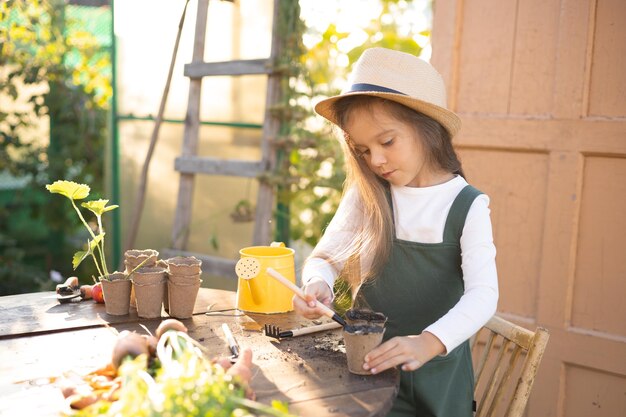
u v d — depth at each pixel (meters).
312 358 1.64
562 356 2.43
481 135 2.57
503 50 2.52
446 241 1.79
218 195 3.89
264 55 3.66
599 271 2.37
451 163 1.85
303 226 4.17
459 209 1.78
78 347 1.69
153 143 3.97
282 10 3.54
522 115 2.50
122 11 4.15
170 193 4.08
